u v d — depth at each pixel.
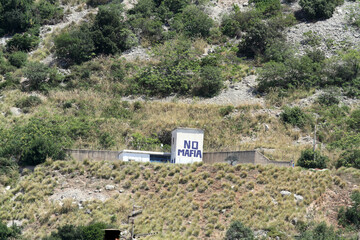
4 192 124.50
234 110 165.25
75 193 121.19
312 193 112.25
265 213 107.62
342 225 104.25
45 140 135.75
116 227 107.19
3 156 135.12
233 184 117.12
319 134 150.25
